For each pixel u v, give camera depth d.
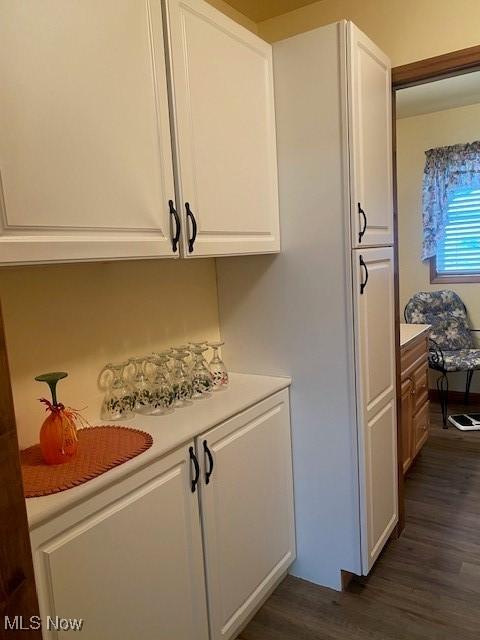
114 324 1.69
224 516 1.65
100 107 1.18
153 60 1.34
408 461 2.94
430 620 1.86
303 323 1.96
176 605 1.45
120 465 1.25
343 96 1.76
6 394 0.77
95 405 1.61
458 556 2.23
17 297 1.38
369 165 1.91
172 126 1.41
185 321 2.01
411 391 2.97
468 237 4.31
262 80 1.82
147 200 1.33
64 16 1.09
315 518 2.05
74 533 1.13
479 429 3.74
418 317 4.27
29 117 1.03
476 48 1.91
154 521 1.36
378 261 2.01
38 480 1.17
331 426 1.95
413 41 2.05
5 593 0.76
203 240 1.54
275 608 1.96
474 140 4.14
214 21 1.56
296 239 1.93
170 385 1.73
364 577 2.11
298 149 1.88
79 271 1.56
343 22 1.73
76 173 1.13
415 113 4.30
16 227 1.01
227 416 1.63
